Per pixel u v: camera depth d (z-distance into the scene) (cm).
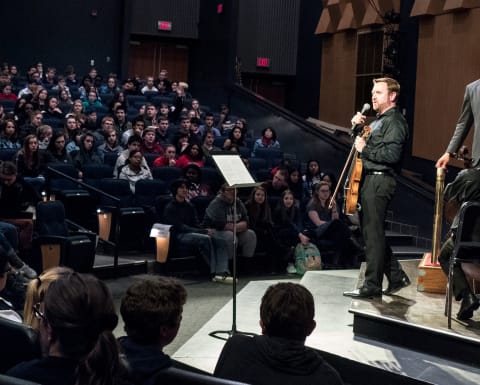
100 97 1539
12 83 1567
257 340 276
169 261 848
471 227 450
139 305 240
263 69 1838
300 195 1076
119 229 844
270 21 1838
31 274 621
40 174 924
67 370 190
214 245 844
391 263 545
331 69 1628
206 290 783
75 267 746
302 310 270
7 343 288
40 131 1023
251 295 711
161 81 1683
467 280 468
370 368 443
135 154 956
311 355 270
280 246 916
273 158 1265
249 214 917
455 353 444
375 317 481
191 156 1066
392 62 1346
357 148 526
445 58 1229
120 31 1862
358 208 532
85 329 186
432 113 1259
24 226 728
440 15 1243
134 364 237
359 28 1505
